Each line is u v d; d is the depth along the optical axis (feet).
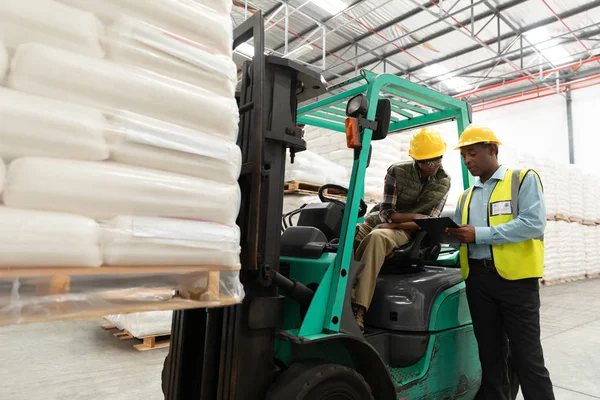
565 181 28.30
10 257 3.14
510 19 26.66
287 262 7.14
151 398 9.34
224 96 4.57
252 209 5.38
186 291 4.27
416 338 7.16
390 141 17.60
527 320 6.90
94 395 9.45
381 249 7.23
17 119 3.25
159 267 3.90
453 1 24.35
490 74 35.24
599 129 35.01
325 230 7.68
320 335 5.63
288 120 5.76
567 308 20.66
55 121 3.41
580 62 30.73
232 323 5.47
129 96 3.84
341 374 5.57
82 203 3.56
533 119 38.47
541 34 28.07
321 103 7.64
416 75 35.17
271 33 28.35
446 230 7.16
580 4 24.91
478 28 27.94
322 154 17.95
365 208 7.00
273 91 5.63
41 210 3.39
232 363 5.35
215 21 4.50
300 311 6.53
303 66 5.79
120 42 3.83
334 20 26.30
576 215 29.84
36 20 3.39
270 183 5.62
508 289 7.04
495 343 7.41
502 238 6.84
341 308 5.91
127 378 10.50
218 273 4.30
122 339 14.01
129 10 3.94
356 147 6.23
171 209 4.05
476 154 7.67
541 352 6.89
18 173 3.28
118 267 3.65
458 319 7.97
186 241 4.05
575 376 11.41
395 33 28.25
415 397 6.97
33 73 3.35
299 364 5.58
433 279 7.84
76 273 3.40
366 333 7.11
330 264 6.18
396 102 8.24
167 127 4.07
